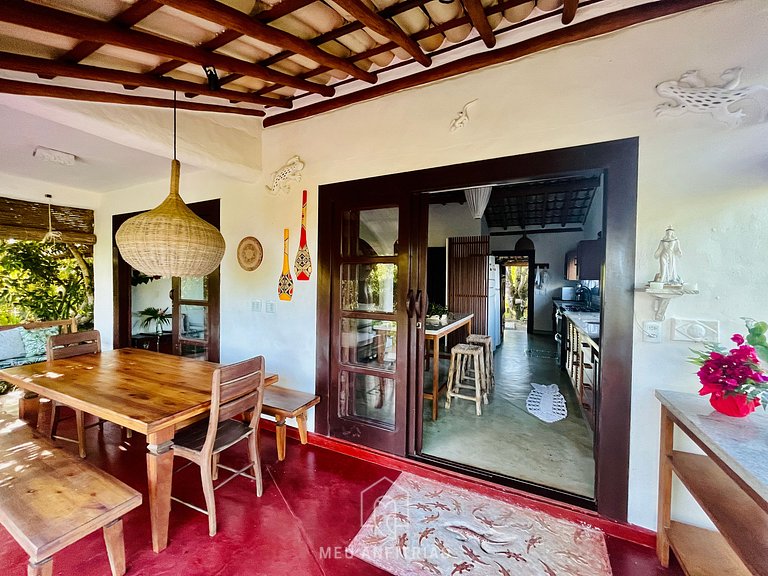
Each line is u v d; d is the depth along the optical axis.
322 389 2.92
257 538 1.83
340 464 2.59
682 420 1.43
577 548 1.78
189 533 1.86
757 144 1.63
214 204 3.57
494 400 3.99
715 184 1.71
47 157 3.15
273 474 2.45
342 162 2.78
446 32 2.05
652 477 1.84
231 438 2.05
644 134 1.82
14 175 3.90
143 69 2.18
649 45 1.79
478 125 2.23
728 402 1.36
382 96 2.57
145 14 1.60
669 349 1.80
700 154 1.72
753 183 1.65
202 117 2.79
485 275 6.01
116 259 4.70
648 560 1.72
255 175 3.21
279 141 3.12
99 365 2.62
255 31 1.71
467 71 2.24
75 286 4.89
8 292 4.37
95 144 2.98
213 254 2.17
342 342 2.86
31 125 2.60
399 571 1.63
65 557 1.68
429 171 2.41
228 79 2.44
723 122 1.68
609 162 1.89
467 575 1.61
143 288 5.65
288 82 2.39
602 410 1.93
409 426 2.57
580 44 1.94
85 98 2.14
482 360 3.89
